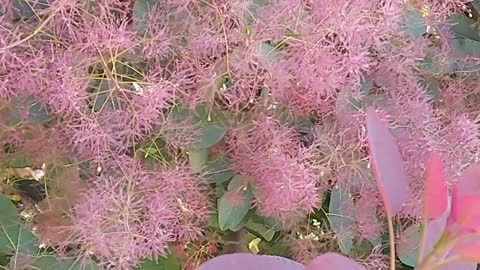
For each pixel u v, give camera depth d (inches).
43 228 19.1
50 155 18.9
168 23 18.8
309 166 19.5
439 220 13.6
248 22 18.9
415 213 20.4
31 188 20.4
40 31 17.9
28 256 18.6
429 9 21.3
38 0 18.0
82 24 18.1
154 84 17.8
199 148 19.2
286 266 14.4
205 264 14.1
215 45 18.3
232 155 19.8
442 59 21.8
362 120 19.8
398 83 21.0
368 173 20.3
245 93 18.9
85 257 18.2
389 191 12.0
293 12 18.7
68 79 17.3
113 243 17.9
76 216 18.4
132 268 19.5
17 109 18.2
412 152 20.4
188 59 18.7
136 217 18.5
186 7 18.3
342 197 20.5
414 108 20.6
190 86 18.6
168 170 18.9
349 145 20.1
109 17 18.2
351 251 21.6
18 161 19.3
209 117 19.1
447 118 22.2
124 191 18.8
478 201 10.3
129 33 18.0
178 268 20.6
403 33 20.8
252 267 14.2
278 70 18.5
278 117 20.0
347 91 19.8
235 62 18.4
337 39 19.4
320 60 18.6
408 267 22.2
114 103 18.6
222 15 18.5
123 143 19.1
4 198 18.6
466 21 23.0
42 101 18.1
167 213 18.6
